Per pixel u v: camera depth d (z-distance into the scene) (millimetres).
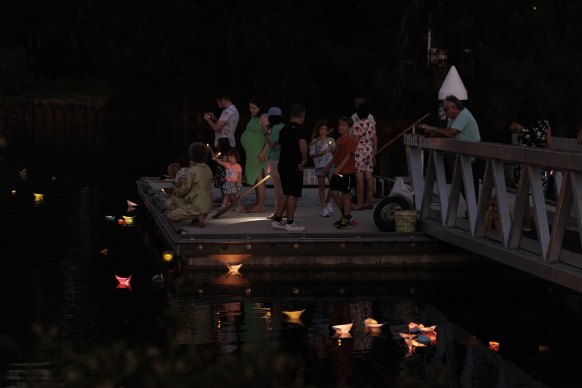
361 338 13234
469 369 11938
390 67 53844
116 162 37500
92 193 27984
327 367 11883
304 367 11875
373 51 54031
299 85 56250
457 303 15438
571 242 15469
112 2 62062
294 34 56469
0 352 12305
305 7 56875
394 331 13664
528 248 14766
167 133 55375
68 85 81438
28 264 17906
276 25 55656
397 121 53906
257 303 15180
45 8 85500
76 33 77875
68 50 82125
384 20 54062
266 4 58188
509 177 22031
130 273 17266
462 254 18062
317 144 20438
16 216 23469
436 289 16391
